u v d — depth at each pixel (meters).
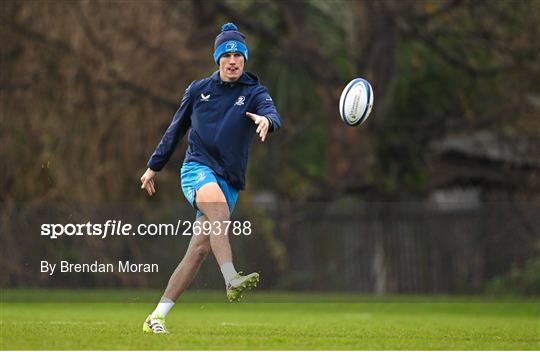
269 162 87.88
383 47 85.31
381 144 89.62
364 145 88.12
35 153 71.50
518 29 86.12
